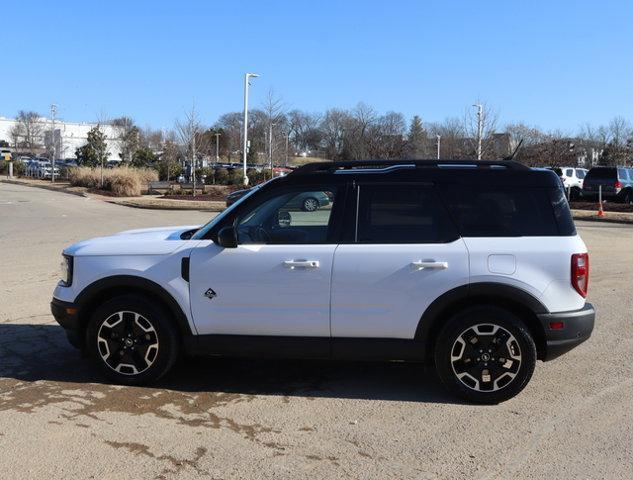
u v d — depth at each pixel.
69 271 5.18
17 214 23.58
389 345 4.79
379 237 4.82
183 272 4.96
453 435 4.23
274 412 4.62
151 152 58.47
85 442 4.08
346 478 3.62
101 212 25.31
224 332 4.95
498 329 4.69
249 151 69.19
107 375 5.14
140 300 5.02
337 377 5.43
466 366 4.76
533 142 49.09
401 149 47.62
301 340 4.86
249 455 3.91
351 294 4.76
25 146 104.00
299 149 82.19
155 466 3.75
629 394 5.03
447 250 4.70
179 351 5.13
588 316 4.75
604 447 4.05
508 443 4.11
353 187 4.94
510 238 4.72
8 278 9.97
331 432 4.27
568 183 30.34
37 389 5.05
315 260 4.79
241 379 5.37
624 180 28.00
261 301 4.86
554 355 4.77
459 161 5.02
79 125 114.31
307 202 5.04
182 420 4.46
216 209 27.38
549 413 4.62
